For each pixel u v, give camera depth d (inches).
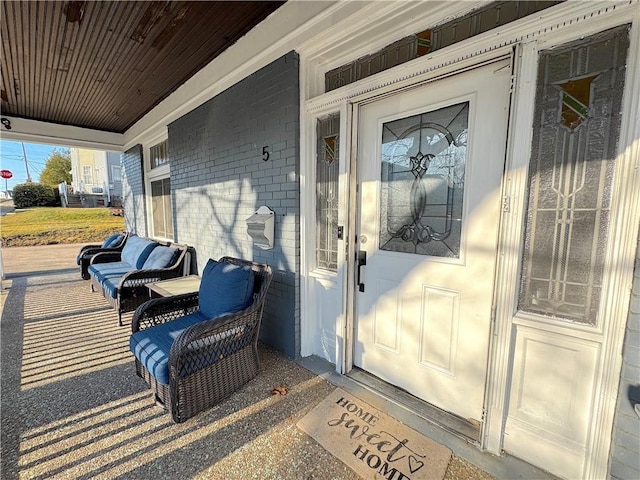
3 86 144.6
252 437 62.9
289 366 91.5
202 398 69.8
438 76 63.2
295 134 88.7
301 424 66.6
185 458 57.8
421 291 72.6
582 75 47.0
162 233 206.1
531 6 52.0
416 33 67.3
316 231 95.5
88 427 65.9
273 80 92.3
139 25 94.8
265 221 97.2
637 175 42.4
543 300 53.1
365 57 78.8
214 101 121.9
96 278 157.2
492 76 57.9
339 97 80.4
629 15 41.6
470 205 63.0
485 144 60.0
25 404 73.7
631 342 44.0
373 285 83.0
